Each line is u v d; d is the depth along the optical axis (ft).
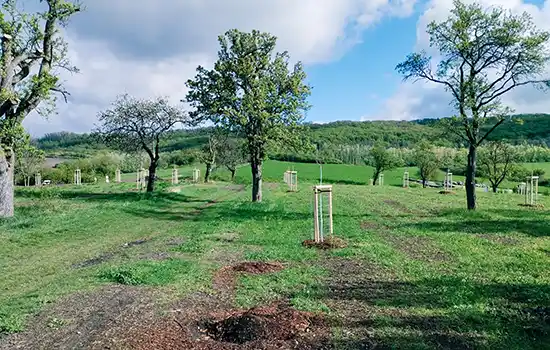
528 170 204.64
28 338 25.41
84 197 119.96
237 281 37.73
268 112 108.99
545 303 30.73
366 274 39.99
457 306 29.89
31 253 52.90
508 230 66.18
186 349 23.62
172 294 33.78
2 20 74.74
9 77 76.59
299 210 97.25
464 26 86.38
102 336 25.40
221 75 108.06
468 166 93.61
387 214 89.97
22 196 121.19
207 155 207.51
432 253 49.57
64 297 33.06
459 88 90.53
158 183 185.16
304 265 44.11
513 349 23.20
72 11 86.33
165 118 130.41
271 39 109.60
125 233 68.39
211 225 73.46
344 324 26.94
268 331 25.40
